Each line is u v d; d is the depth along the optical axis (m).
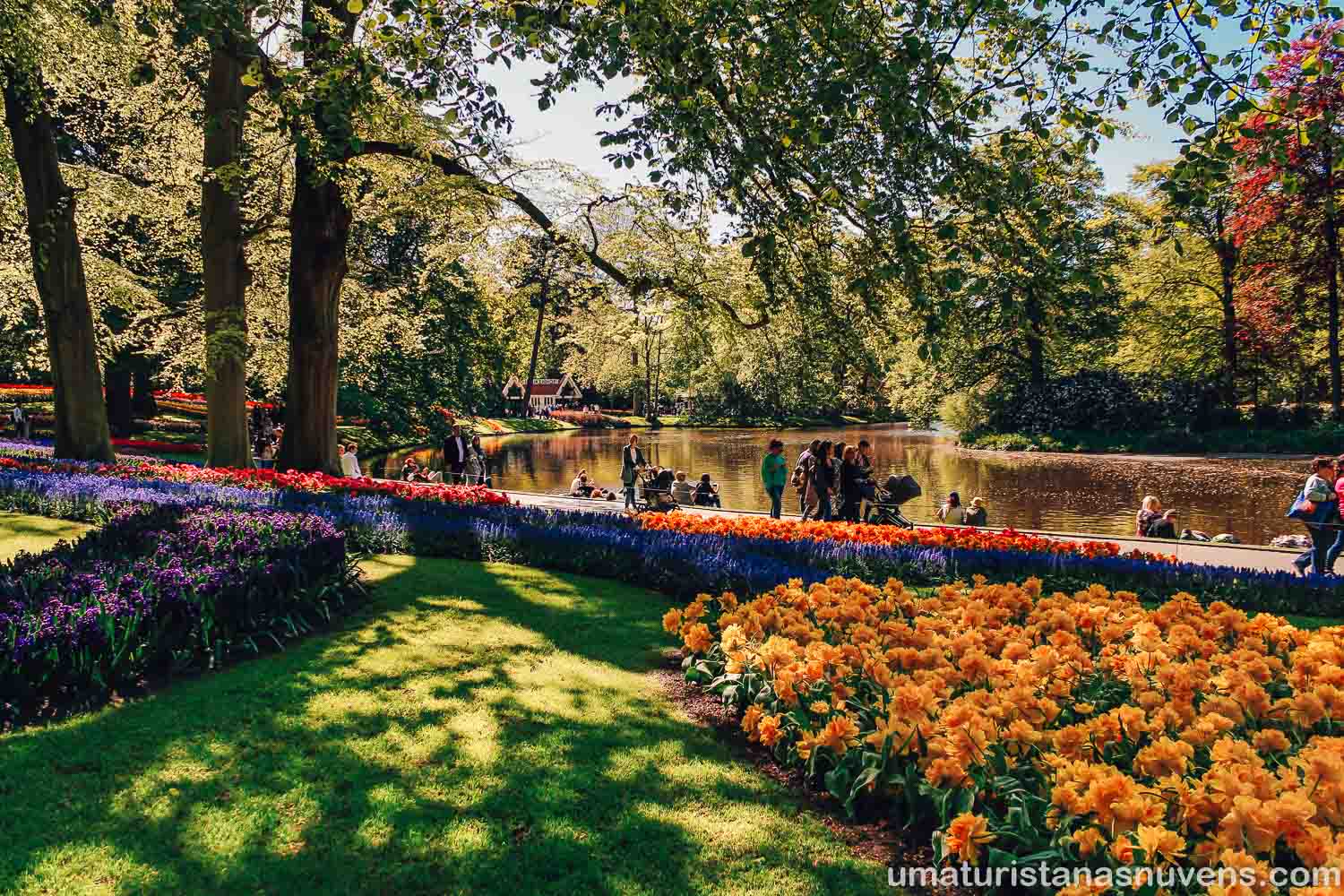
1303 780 2.91
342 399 35.03
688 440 53.84
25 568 5.26
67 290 14.31
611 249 14.37
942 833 3.03
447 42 6.45
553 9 6.28
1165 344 40.47
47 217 13.85
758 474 30.88
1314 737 3.14
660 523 9.77
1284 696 4.09
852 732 3.54
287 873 2.99
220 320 14.05
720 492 24.94
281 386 24.27
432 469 31.34
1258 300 35.06
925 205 5.80
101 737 3.89
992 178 5.59
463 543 8.48
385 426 38.44
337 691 4.66
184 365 21.34
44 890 2.80
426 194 14.16
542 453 43.50
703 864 3.15
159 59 13.95
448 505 10.15
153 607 4.72
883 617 5.39
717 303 13.60
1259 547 12.55
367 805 3.46
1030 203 5.36
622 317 15.12
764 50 6.20
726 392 72.38
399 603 6.57
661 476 18.98
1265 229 33.56
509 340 32.72
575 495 20.59
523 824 3.38
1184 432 37.44
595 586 7.47
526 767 3.86
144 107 16.00
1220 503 21.50
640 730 4.36
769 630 4.91
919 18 5.68
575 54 6.04
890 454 39.59
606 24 6.12
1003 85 5.96
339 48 6.25
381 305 22.67
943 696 3.68
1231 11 5.67
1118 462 33.03
